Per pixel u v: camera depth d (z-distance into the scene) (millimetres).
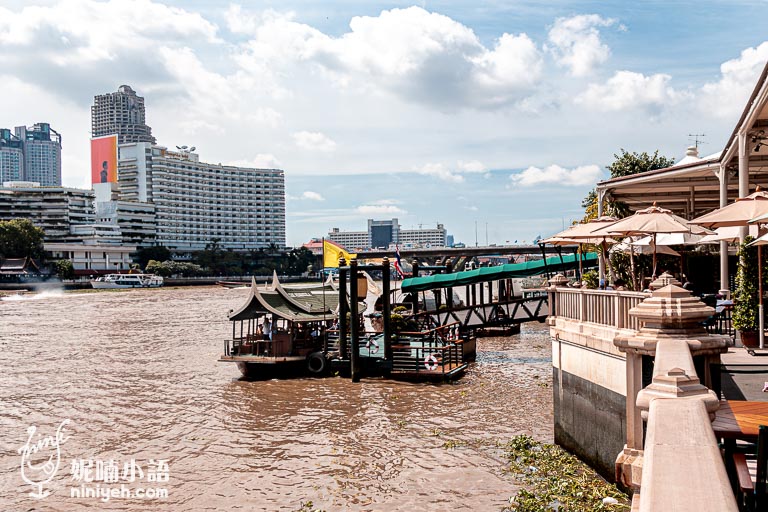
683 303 7168
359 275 35094
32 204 193250
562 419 17203
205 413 24078
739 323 17062
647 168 51219
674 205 36438
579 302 15938
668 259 29641
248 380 30469
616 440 13602
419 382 28625
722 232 21766
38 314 78625
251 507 14906
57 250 170000
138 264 187500
